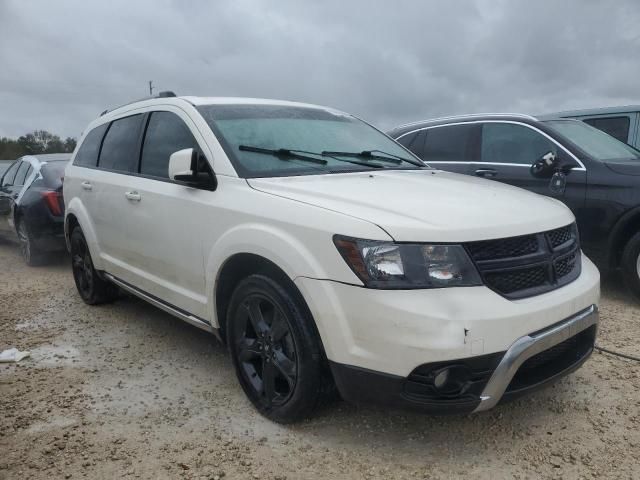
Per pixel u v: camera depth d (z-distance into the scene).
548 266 2.97
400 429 3.18
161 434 3.18
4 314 5.48
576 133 5.99
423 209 2.89
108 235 4.79
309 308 2.86
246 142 3.75
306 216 2.93
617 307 5.18
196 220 3.60
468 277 2.69
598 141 6.02
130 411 3.45
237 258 3.30
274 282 3.08
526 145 5.96
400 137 7.22
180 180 3.56
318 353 2.95
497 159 6.16
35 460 2.95
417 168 4.22
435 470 2.82
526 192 3.70
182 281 3.87
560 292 2.97
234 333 3.44
